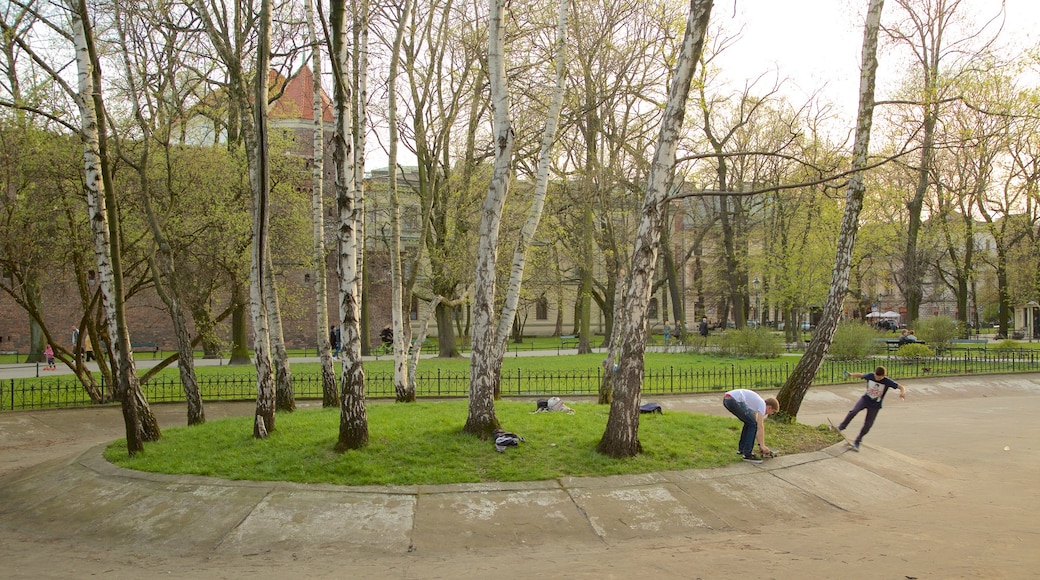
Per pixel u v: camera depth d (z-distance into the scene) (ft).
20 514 29.81
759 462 34.42
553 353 124.98
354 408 33.04
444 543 25.17
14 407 56.54
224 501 27.89
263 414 35.86
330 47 33.73
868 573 21.52
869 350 97.76
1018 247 141.79
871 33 45.37
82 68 34.83
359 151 47.24
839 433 42.93
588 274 110.93
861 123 45.39
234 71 45.44
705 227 143.64
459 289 104.12
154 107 56.08
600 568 22.24
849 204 45.47
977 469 41.60
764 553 24.03
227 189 66.08
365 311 114.21
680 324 132.57
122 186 57.57
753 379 75.87
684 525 27.73
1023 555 23.71
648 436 36.60
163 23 45.55
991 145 91.09
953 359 97.71
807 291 117.91
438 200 95.55
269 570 22.54
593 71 66.54
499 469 30.91
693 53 32.73
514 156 65.92
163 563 23.40
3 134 51.37
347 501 27.66
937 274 166.61
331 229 113.39
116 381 57.36
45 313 131.85
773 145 110.83
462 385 70.08
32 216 55.57
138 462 32.50
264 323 36.50
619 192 78.33
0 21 41.29
